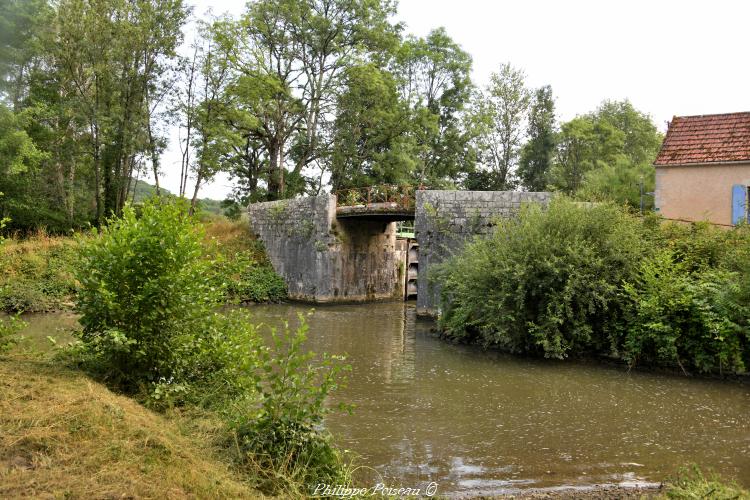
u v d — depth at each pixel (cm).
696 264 1212
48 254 1928
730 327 1023
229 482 404
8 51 1203
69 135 2731
